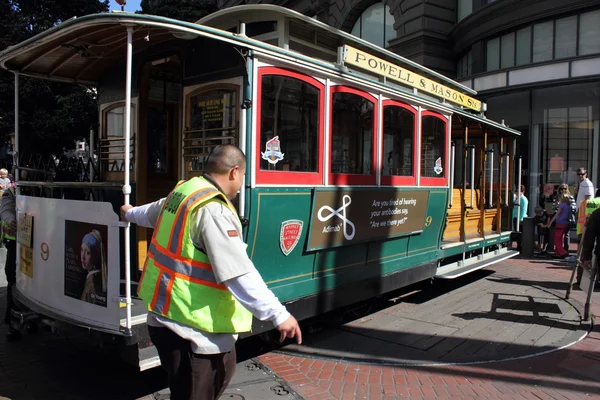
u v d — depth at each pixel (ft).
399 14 55.57
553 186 46.96
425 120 22.30
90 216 12.29
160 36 14.61
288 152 14.70
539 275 30.68
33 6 51.34
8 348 16.58
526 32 47.42
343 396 13.14
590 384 14.19
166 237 7.93
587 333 18.86
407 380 14.26
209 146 14.32
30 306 14.40
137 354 11.55
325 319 18.37
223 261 7.33
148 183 17.99
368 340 17.80
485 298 24.44
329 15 65.98
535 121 48.11
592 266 20.10
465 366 15.40
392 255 20.63
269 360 15.70
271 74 14.01
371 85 18.19
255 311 7.35
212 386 7.92
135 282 15.88
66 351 16.40
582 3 42.78
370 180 18.43
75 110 41.32
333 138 16.51
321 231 16.06
